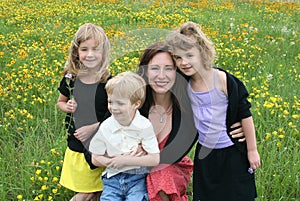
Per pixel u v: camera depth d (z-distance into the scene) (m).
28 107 6.12
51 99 6.14
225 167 3.70
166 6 14.82
